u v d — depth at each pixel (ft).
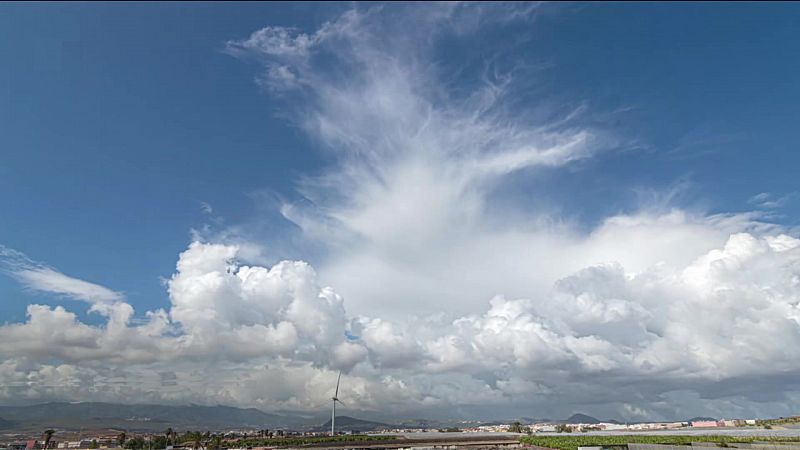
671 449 507.30
